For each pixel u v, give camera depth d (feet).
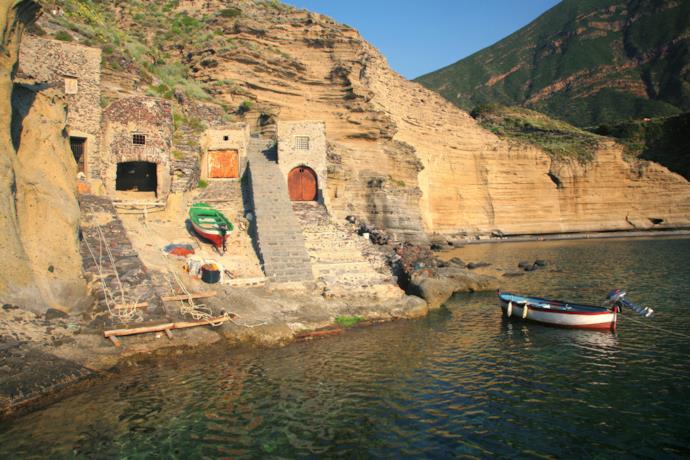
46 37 90.53
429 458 35.22
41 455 34.01
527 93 653.30
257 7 193.06
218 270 69.21
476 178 238.07
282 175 99.40
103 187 83.56
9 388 40.50
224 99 145.07
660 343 62.13
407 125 217.15
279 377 49.01
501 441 37.81
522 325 70.54
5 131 54.85
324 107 166.81
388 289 77.77
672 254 150.71
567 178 249.14
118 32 135.95
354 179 152.25
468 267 129.39
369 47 211.41
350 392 46.01
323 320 66.39
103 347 49.93
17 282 50.75
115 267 62.54
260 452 35.58
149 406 41.83
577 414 42.42
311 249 86.53
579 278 110.32
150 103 90.38
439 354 57.36
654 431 39.58
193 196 94.48
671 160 264.93
